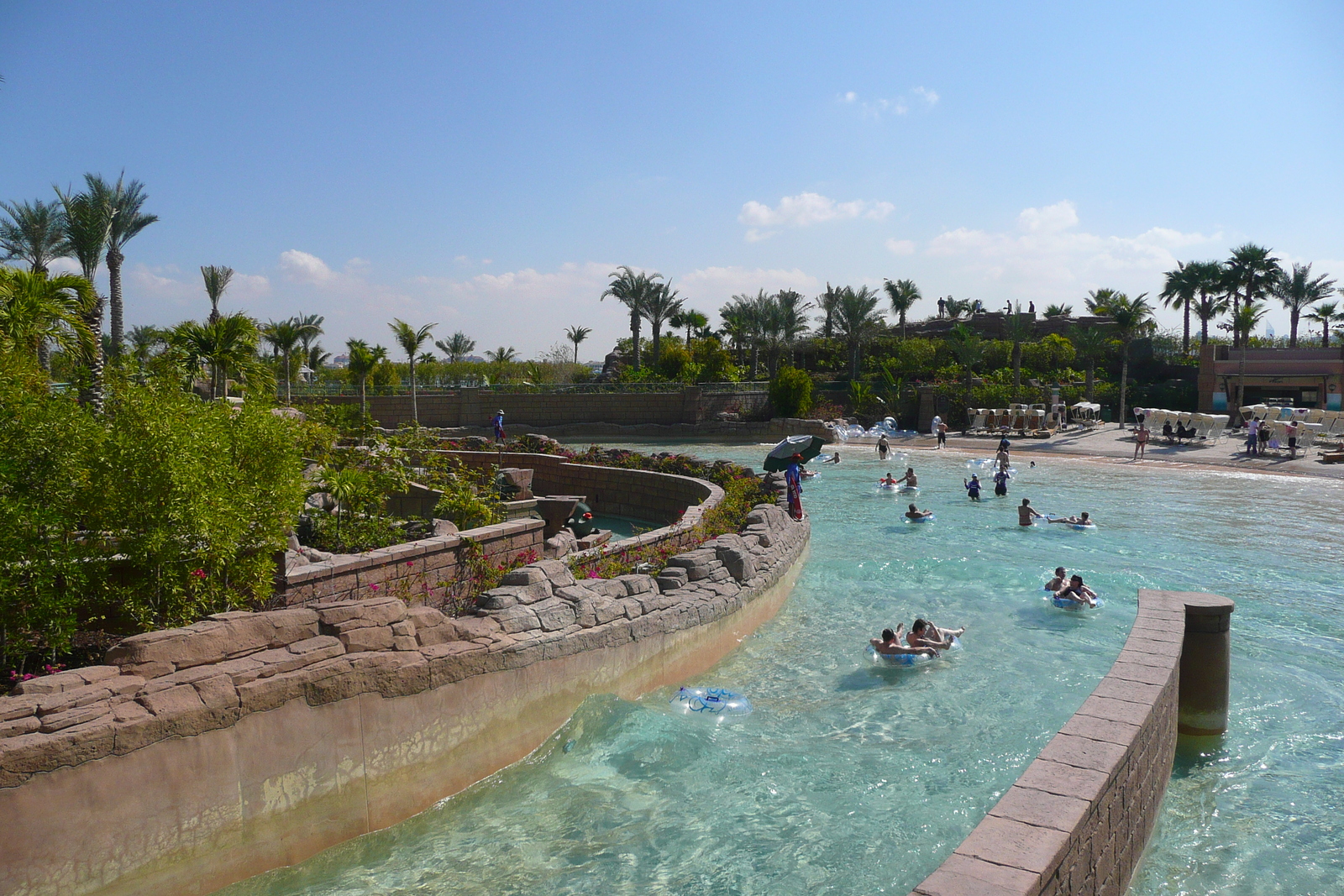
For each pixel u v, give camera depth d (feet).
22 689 17.84
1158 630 28.37
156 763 18.97
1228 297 215.10
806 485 100.37
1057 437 149.89
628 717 30.04
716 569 41.42
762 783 26.45
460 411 183.01
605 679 31.09
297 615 22.33
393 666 23.70
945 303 278.26
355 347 161.38
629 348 262.26
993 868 14.82
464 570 37.17
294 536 33.78
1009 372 187.11
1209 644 29.53
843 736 30.07
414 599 34.30
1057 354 201.57
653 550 44.65
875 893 20.83
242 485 26.84
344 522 41.24
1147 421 138.41
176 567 25.05
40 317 47.47
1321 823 24.88
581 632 30.04
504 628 27.37
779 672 37.14
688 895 20.89
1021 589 51.11
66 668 23.57
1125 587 51.62
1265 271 206.28
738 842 23.20
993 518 77.56
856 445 150.41
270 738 21.03
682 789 26.08
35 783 17.15
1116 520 76.02
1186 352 222.28
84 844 17.85
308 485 40.45
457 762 25.45
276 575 28.96
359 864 22.34
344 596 31.24
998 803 17.42
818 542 67.00
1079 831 16.72
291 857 21.45
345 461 46.75
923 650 38.22
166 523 23.93
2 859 16.71
